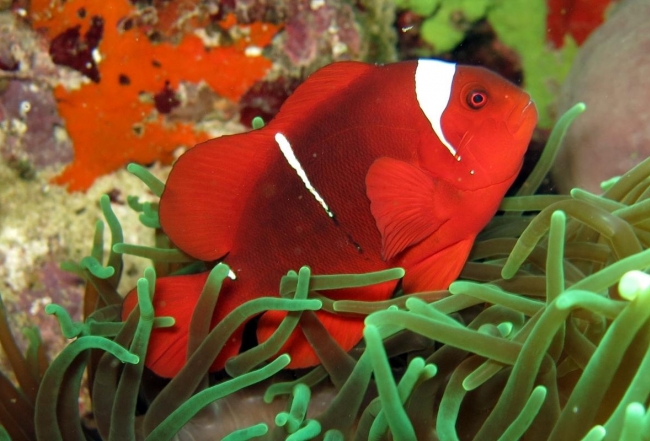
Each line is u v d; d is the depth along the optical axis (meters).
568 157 0.39
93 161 0.38
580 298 0.25
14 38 0.37
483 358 0.27
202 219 0.31
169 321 0.30
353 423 0.29
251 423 0.31
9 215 0.38
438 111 0.29
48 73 0.37
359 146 0.30
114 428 0.29
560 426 0.26
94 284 0.33
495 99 0.29
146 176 0.34
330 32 0.39
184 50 0.37
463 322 0.31
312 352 0.30
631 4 0.39
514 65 0.43
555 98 0.43
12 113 0.37
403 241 0.29
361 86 0.30
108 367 0.30
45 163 0.38
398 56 0.43
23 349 0.37
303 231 0.30
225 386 0.28
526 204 0.33
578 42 0.43
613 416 0.25
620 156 0.36
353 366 0.30
